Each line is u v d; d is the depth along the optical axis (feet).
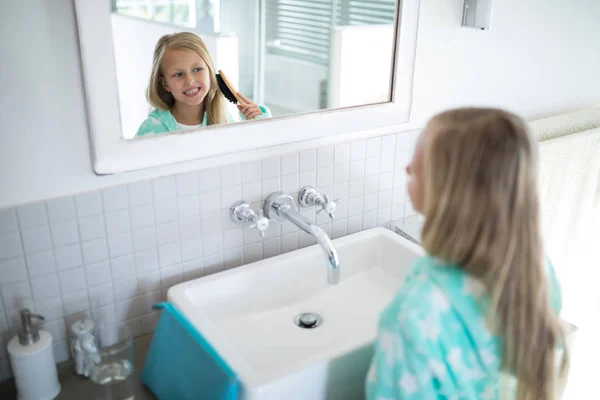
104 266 3.86
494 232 2.66
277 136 4.21
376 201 5.03
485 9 4.70
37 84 3.31
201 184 4.04
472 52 5.15
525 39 5.50
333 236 4.87
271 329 4.21
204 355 3.29
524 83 5.71
